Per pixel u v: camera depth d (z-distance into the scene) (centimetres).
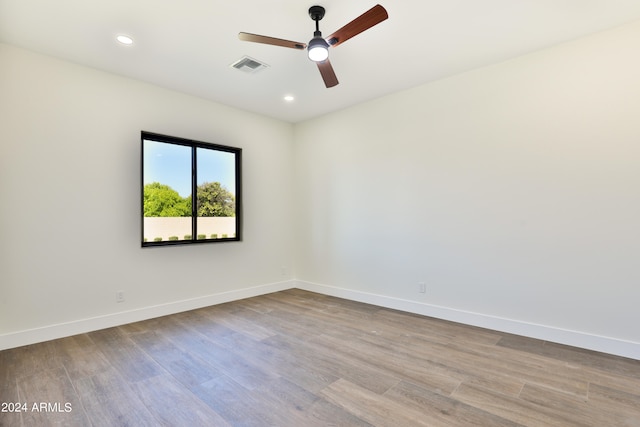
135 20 249
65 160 312
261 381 227
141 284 361
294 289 519
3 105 281
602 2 230
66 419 185
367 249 432
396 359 260
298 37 275
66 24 253
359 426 178
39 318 297
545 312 297
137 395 209
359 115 439
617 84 264
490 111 328
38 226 297
